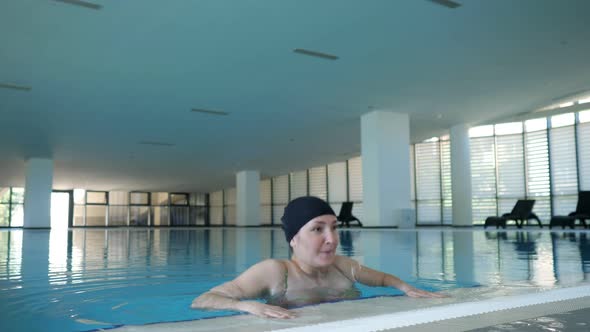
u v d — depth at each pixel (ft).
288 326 5.75
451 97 50.67
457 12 31.12
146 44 35.22
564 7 30.86
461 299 7.83
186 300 10.68
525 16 31.94
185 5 29.55
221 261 20.48
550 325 5.04
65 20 30.99
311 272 8.50
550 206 69.87
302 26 32.78
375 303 7.44
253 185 91.45
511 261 18.47
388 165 54.44
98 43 34.76
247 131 63.21
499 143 75.72
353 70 41.42
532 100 56.39
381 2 29.63
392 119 55.31
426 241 32.94
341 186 91.66
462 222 63.41
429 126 65.16
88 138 63.82
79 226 104.53
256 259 21.35
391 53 37.81
